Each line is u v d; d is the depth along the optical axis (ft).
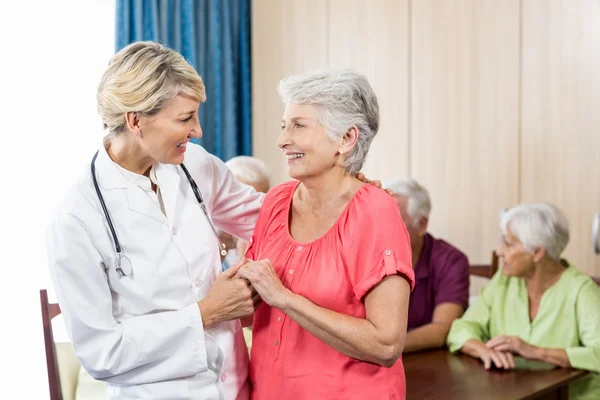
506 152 11.85
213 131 13.88
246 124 14.26
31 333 12.13
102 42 12.79
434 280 9.40
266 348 5.27
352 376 4.90
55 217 4.92
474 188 12.23
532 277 8.46
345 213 4.99
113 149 5.14
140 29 12.76
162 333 4.93
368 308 4.80
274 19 14.11
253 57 14.29
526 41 11.53
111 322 4.93
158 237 5.11
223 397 5.34
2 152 12.16
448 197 12.52
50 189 12.47
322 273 4.92
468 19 12.09
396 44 12.86
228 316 5.09
